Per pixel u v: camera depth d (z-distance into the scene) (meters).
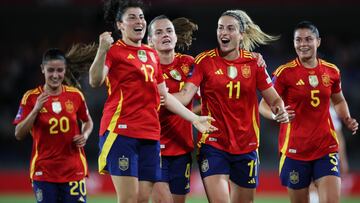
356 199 52.38
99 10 70.31
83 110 30.02
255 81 27.62
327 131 28.95
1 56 70.25
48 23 71.88
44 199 28.91
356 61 70.88
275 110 27.89
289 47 71.56
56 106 28.98
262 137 65.88
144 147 25.38
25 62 69.56
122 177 24.78
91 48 30.56
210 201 27.22
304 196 29.78
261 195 54.16
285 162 29.67
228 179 27.42
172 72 29.06
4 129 65.69
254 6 69.69
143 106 25.09
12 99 67.31
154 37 28.70
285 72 29.31
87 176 29.94
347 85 68.69
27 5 70.50
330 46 70.69
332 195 28.22
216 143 27.31
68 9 71.00
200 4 67.94
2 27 71.62
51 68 28.59
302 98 28.95
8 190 56.28
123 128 24.88
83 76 31.66
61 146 28.92
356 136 65.62
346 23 71.69
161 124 28.77
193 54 53.47
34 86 67.25
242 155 27.48
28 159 64.31
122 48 25.16
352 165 63.25
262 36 29.20
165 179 28.89
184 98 27.22
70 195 29.11
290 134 29.34
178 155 29.12
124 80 24.92
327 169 28.61
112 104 25.16
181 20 30.95
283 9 70.56
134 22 25.22
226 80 27.11
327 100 29.11
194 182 55.12
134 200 24.95
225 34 27.17
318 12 71.12
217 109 27.31
